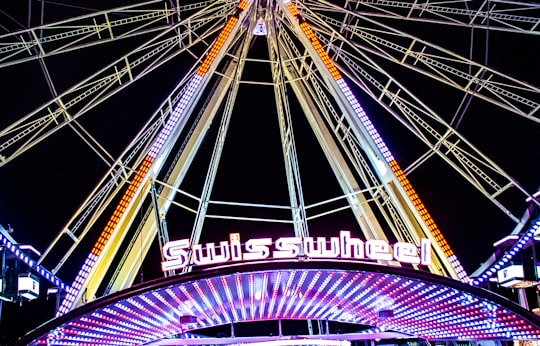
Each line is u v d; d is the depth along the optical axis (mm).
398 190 19984
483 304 16594
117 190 20594
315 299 21250
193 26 22984
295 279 17625
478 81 21156
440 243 18203
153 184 19359
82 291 16609
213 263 15922
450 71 21750
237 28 20797
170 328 23656
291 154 25703
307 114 24703
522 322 17203
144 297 16234
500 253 21734
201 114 22812
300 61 25172
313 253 15914
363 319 25031
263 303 21797
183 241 16172
